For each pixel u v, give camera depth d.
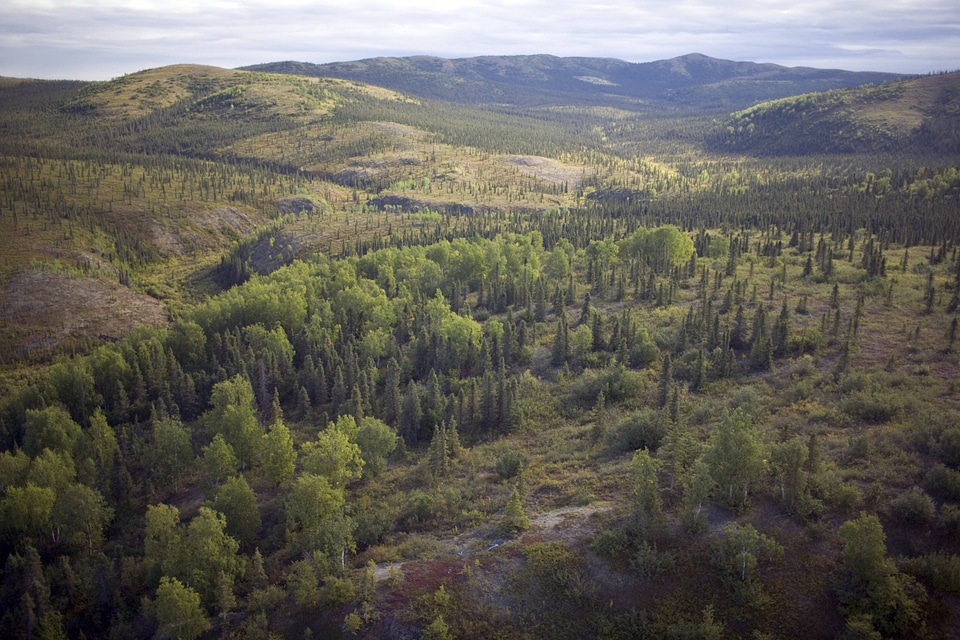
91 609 69.50
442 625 50.81
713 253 169.50
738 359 101.06
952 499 55.06
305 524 70.00
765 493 59.88
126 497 89.81
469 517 67.25
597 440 82.75
